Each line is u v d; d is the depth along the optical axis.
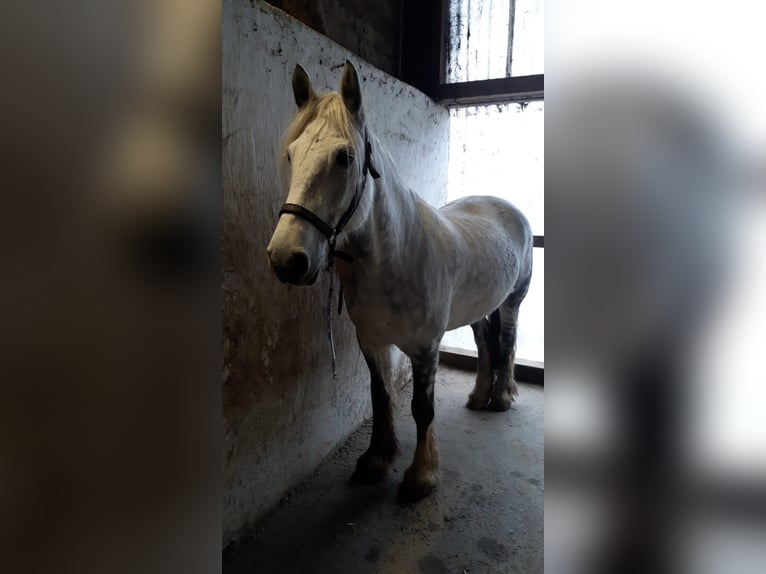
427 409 1.53
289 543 1.34
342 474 1.69
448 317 1.54
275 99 1.36
